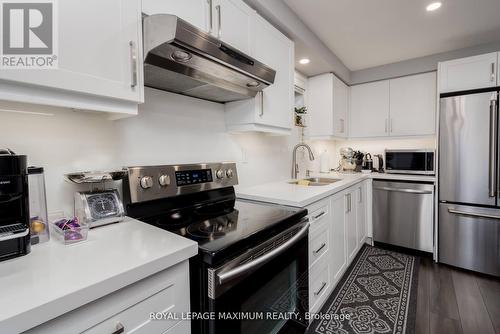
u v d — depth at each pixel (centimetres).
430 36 233
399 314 167
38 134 94
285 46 186
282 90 184
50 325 49
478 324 156
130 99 91
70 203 102
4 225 69
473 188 224
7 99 66
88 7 79
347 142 365
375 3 182
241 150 194
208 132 165
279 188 191
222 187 155
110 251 71
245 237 90
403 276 218
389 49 261
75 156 104
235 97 160
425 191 254
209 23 122
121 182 120
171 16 90
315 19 202
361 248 279
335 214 191
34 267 61
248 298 90
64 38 74
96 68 81
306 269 132
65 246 76
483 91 220
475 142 221
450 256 238
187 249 75
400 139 312
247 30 147
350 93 334
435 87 278
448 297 186
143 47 98
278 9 173
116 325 60
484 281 209
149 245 76
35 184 83
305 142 291
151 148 132
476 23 211
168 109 141
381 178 281
